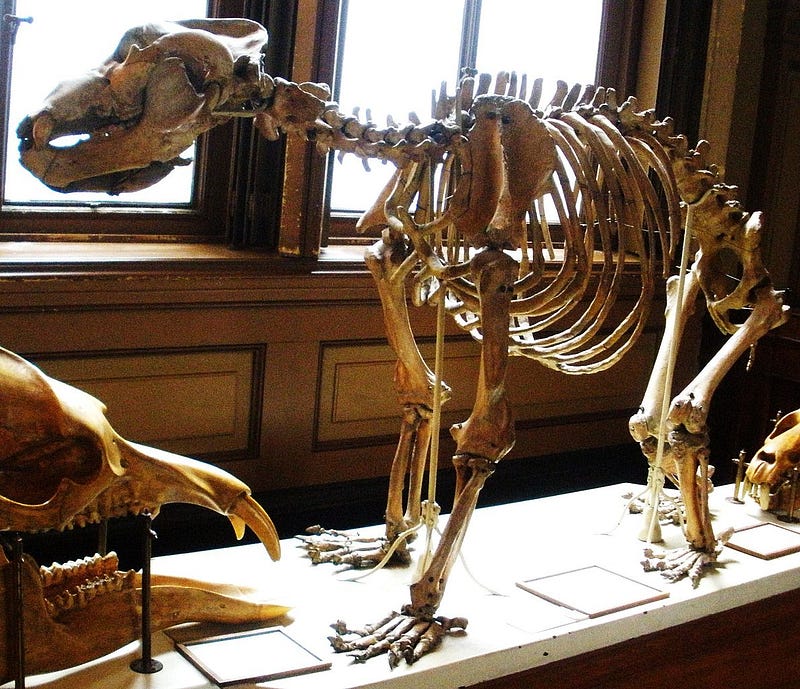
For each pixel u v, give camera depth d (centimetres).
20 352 333
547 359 304
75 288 336
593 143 279
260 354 383
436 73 446
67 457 208
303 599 270
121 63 219
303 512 407
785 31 509
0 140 349
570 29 483
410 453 295
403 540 295
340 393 408
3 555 207
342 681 232
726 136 502
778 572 319
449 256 276
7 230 356
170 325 360
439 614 268
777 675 336
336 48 386
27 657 210
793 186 534
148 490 220
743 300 329
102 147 214
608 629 275
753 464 362
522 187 259
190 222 396
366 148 250
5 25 342
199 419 375
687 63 484
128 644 234
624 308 483
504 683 256
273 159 387
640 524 348
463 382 441
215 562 288
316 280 385
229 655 236
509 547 320
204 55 223
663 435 320
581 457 493
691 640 301
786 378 489
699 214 323
